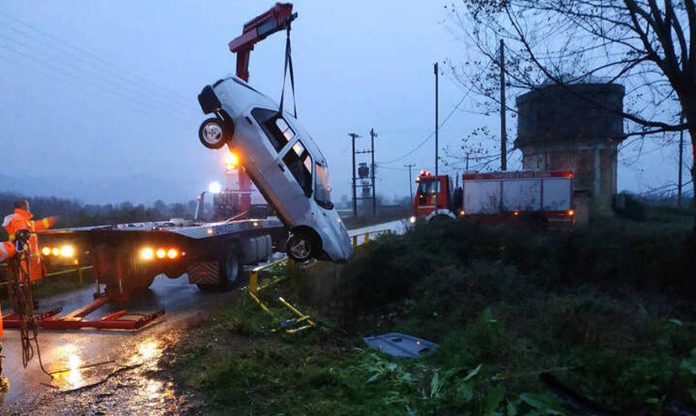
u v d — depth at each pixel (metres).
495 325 5.71
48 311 8.55
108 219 19.17
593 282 10.52
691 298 9.15
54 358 6.16
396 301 10.01
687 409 3.96
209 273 10.26
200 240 10.12
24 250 5.43
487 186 17.22
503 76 7.86
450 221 13.17
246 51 11.80
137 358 6.09
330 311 9.66
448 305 8.60
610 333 5.68
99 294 9.59
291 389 4.92
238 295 10.17
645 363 4.56
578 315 6.17
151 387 5.14
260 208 14.05
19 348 6.60
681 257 9.68
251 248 12.00
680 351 5.29
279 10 10.76
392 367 5.27
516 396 4.25
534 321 6.46
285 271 11.22
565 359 5.22
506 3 7.46
